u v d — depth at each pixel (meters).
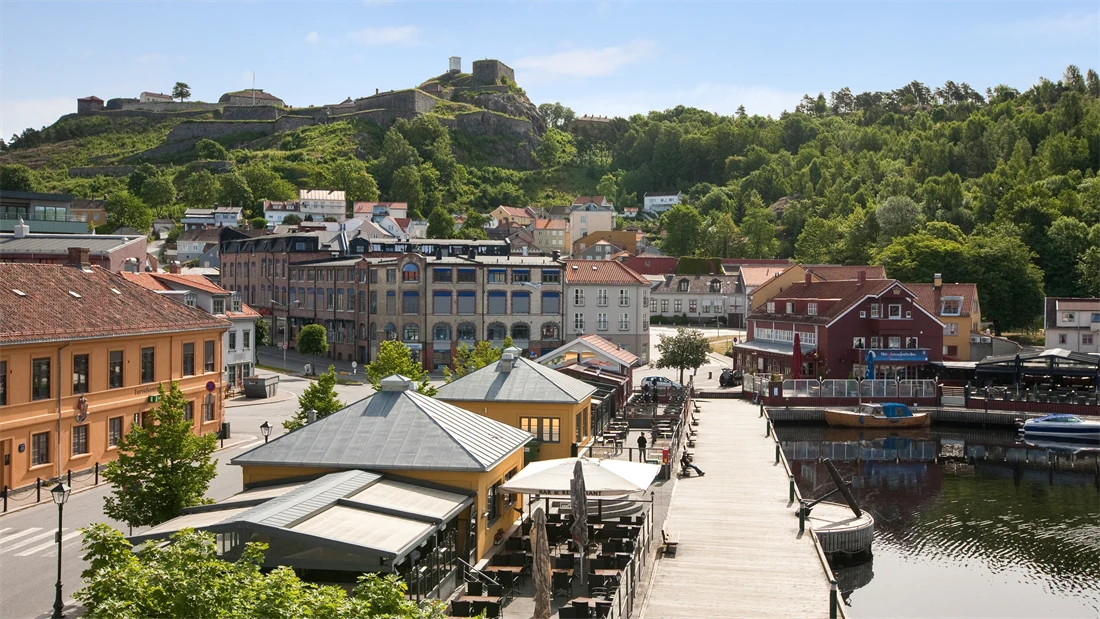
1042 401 82.75
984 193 194.25
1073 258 142.62
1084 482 61.97
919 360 92.25
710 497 46.72
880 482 61.81
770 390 86.12
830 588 29.05
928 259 129.62
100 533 21.23
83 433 50.34
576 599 28.20
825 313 97.81
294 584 19.11
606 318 111.06
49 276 53.75
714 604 30.33
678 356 93.88
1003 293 126.88
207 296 76.94
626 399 79.56
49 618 28.20
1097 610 37.69
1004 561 44.19
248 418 71.50
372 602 19.48
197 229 188.00
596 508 40.25
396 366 63.19
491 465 32.84
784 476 52.09
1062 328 103.69
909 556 44.88
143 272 85.75
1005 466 67.75
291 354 119.81
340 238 137.00
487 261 109.31
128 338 53.69
